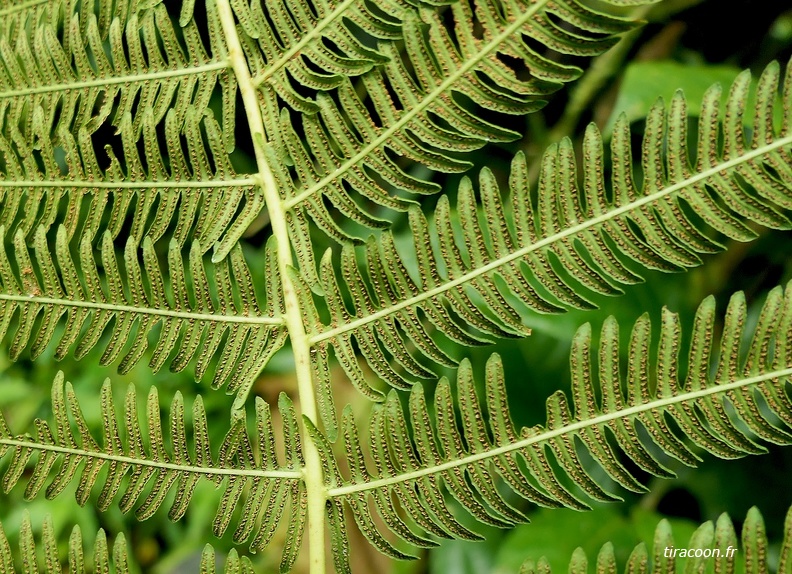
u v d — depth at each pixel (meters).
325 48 0.56
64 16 0.58
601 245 0.54
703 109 0.53
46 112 0.57
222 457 0.55
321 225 0.56
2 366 0.77
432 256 0.55
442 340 0.69
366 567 0.70
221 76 0.57
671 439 0.53
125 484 0.77
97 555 0.55
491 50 0.54
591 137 0.54
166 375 0.78
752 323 0.71
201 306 0.56
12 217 0.57
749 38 0.76
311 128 0.56
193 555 0.75
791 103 0.52
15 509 0.75
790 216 0.57
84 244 0.56
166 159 0.66
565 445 0.54
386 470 0.55
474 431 0.54
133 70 0.57
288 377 0.80
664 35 0.76
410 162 0.78
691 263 0.53
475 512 0.54
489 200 0.54
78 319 0.56
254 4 0.56
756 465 0.68
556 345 0.69
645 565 0.53
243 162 0.75
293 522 0.55
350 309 0.70
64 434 0.56
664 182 0.53
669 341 0.53
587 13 0.53
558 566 0.63
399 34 0.55
